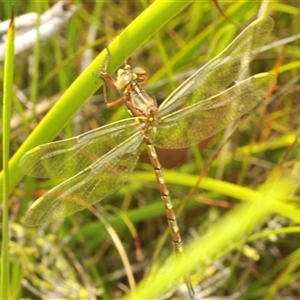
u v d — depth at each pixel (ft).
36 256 0.70
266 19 0.50
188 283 0.57
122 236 0.78
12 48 0.42
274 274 0.75
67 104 0.46
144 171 0.79
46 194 0.50
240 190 0.63
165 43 0.84
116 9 0.84
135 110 0.56
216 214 0.76
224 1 0.77
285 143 0.75
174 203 0.74
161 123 0.57
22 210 0.72
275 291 0.71
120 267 0.77
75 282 0.69
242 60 0.53
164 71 0.73
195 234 0.75
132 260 0.77
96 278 0.71
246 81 0.54
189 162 0.79
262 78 0.54
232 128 0.71
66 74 0.74
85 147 0.52
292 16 0.84
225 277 0.70
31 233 0.70
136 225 0.80
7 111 0.43
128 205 0.81
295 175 0.62
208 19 0.81
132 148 0.56
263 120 0.76
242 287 0.72
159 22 0.43
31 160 0.48
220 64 0.53
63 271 0.70
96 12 0.76
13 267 0.66
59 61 0.72
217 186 0.64
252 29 0.50
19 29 0.67
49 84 0.82
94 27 0.78
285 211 0.54
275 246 0.76
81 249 0.75
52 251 0.70
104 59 0.44
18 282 0.65
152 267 0.68
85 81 0.45
